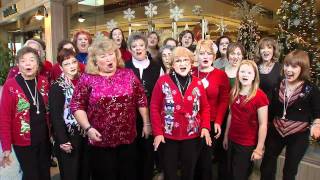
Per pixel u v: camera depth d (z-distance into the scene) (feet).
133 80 7.32
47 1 31.09
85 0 30.89
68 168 7.95
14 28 52.11
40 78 8.16
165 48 9.85
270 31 18.69
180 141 7.83
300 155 7.95
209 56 8.96
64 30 31.76
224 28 21.39
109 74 7.06
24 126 7.54
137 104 7.70
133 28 24.59
